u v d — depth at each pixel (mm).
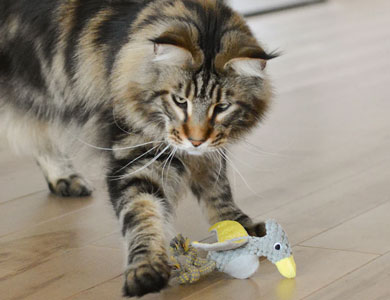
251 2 3674
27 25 1364
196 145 1231
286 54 2688
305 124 1843
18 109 1417
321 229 1310
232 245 1155
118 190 1246
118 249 1291
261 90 1281
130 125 1258
